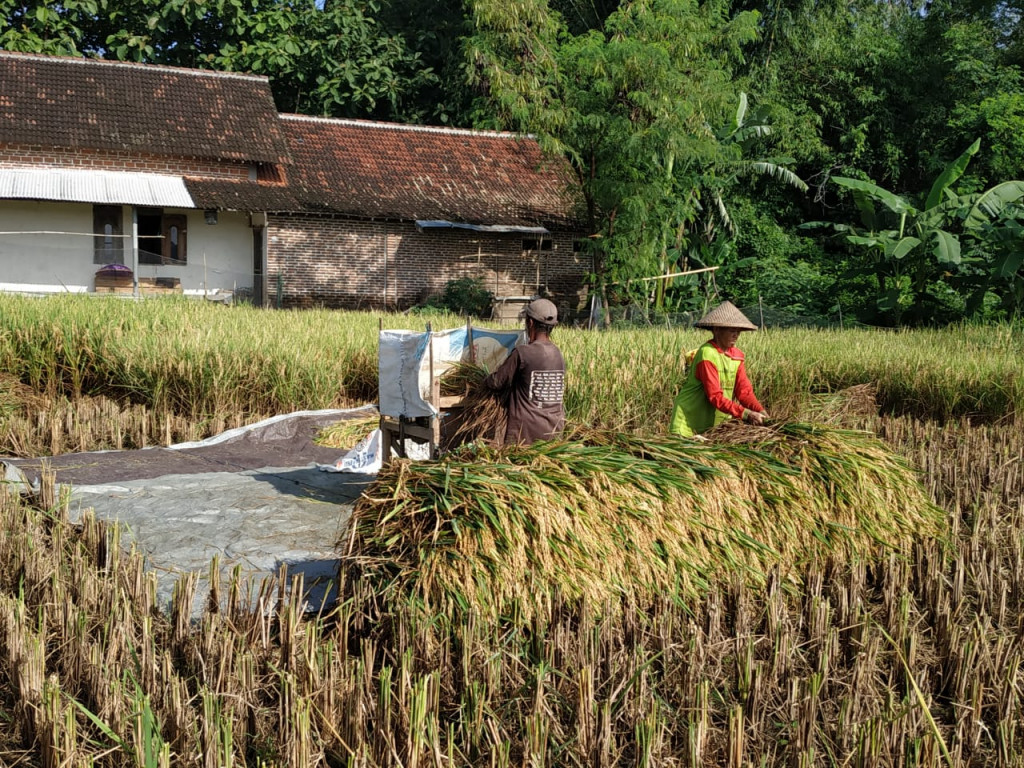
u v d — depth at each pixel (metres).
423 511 4.20
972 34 29.94
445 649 3.87
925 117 29.36
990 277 19.67
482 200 24.84
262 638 3.97
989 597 4.82
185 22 28.36
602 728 3.32
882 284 21.14
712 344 5.95
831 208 29.86
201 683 3.67
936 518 5.53
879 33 31.16
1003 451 8.23
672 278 23.55
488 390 5.56
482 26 22.08
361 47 29.12
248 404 10.21
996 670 3.94
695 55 21.55
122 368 10.29
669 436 5.22
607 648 3.97
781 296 23.56
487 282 24.44
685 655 4.02
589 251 22.58
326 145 25.20
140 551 5.08
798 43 28.28
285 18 28.61
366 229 23.28
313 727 3.35
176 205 20.86
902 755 3.34
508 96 20.59
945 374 10.62
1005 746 3.49
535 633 4.06
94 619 4.11
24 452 8.11
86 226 21.70
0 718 3.51
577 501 4.45
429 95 31.28
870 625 4.34
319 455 8.27
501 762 3.16
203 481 6.66
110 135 21.92
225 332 11.05
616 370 9.53
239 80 25.38
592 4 28.75
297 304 22.78
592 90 20.97
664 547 4.60
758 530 4.96
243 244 23.05
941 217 19.84
